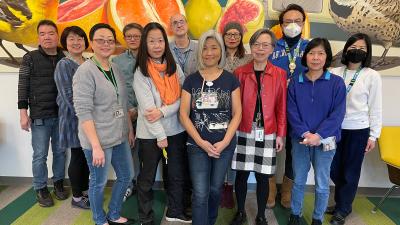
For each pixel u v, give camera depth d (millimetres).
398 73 2590
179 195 2205
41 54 2328
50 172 2912
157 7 2557
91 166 1874
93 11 2580
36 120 2379
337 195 2342
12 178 2926
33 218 2328
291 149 2238
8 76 2725
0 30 2607
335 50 2557
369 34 2531
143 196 2021
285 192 2523
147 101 1846
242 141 1994
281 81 1947
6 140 2861
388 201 2709
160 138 1854
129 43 2355
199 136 1786
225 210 2473
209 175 1855
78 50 2213
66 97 2145
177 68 2029
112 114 1839
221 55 1800
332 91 1920
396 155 2385
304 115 1954
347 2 2486
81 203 2465
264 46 1856
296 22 2203
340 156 2271
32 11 2576
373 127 2154
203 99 1780
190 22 2564
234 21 2416
